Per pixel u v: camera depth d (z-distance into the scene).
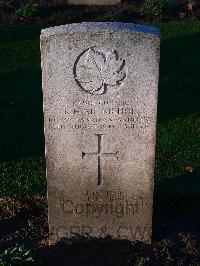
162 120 2.44
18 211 1.92
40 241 1.80
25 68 2.91
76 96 1.54
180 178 2.05
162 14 3.55
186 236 1.81
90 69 1.49
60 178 1.68
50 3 3.69
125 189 1.71
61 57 1.48
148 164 1.65
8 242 1.79
